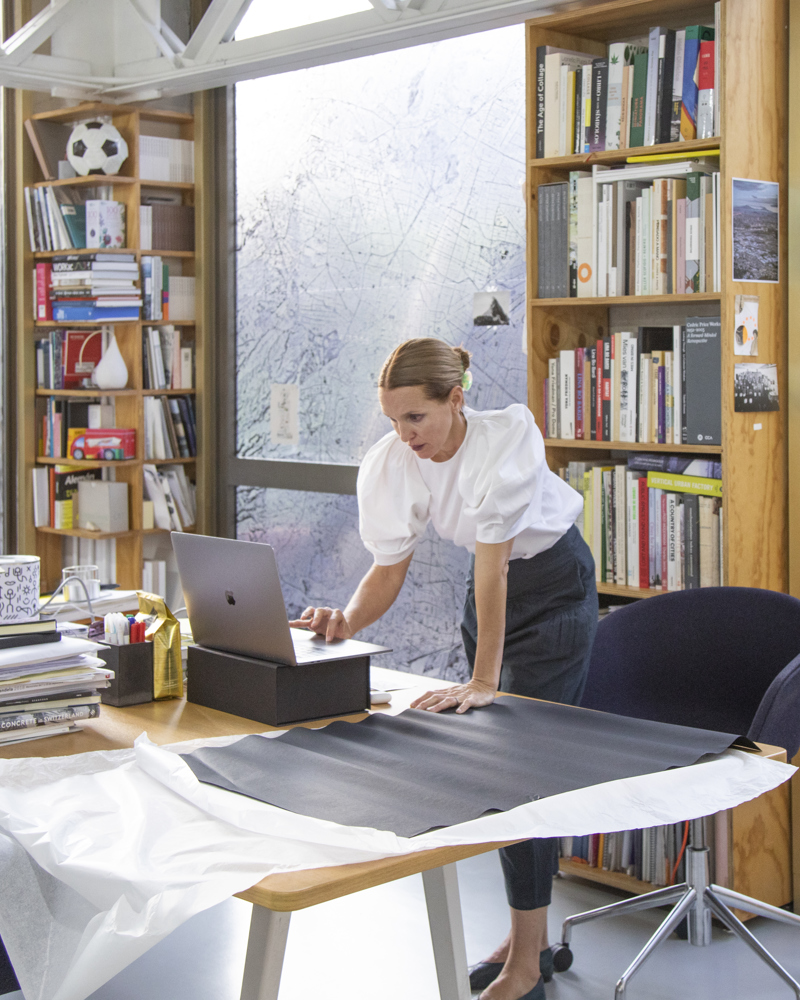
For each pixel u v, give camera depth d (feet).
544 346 11.24
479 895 10.62
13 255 16.46
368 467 8.08
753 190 9.85
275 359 15.84
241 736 6.20
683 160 10.05
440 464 7.75
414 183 13.82
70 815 4.95
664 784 5.21
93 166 15.33
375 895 10.64
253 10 12.62
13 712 6.16
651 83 10.14
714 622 8.94
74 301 15.56
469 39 13.07
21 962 4.94
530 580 8.25
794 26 10.09
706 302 10.96
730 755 5.69
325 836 4.49
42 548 16.81
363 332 14.65
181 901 4.16
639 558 10.63
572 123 10.81
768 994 8.85
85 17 14.55
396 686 7.52
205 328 16.35
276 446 15.97
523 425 7.52
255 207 15.85
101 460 15.61
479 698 6.74
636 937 9.95
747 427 9.98
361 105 14.33
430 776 5.27
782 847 10.50
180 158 16.22
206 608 6.89
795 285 10.27
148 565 16.33
